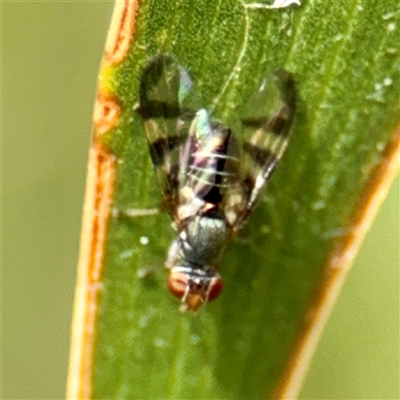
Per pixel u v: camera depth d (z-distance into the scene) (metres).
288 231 0.05
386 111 0.05
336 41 0.05
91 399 0.05
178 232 0.05
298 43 0.05
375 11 0.05
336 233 0.05
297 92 0.05
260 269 0.05
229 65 0.05
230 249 0.05
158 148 0.05
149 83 0.05
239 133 0.05
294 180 0.05
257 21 0.05
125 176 0.05
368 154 0.05
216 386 0.05
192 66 0.05
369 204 0.05
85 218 0.05
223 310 0.05
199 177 0.05
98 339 0.05
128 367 0.05
